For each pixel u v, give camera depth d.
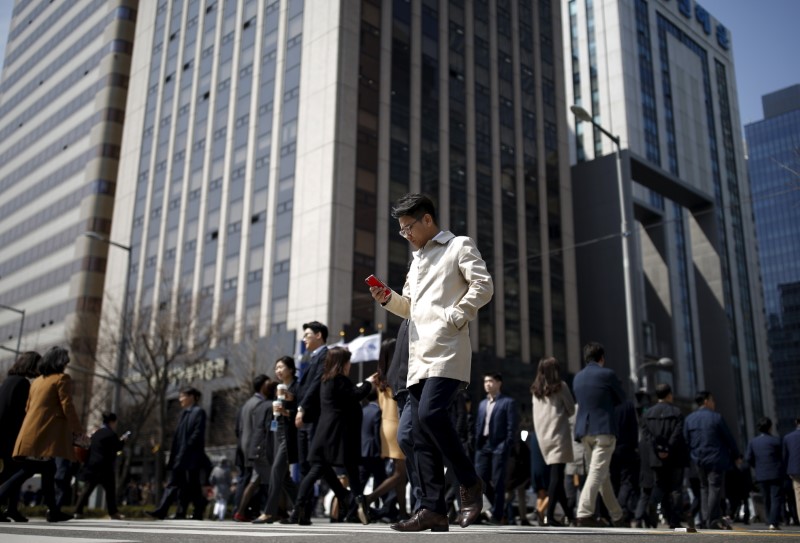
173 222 44.06
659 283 57.84
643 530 4.54
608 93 67.12
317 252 34.81
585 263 49.97
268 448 8.08
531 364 41.75
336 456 6.59
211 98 44.50
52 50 65.94
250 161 40.34
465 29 44.72
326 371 6.79
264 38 42.28
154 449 27.73
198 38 47.28
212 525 5.81
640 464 9.47
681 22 78.69
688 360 62.72
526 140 46.44
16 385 6.62
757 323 77.12
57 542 2.69
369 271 35.47
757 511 14.21
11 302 60.75
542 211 45.97
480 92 44.41
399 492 8.20
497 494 8.15
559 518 11.05
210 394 35.78
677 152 71.25
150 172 47.38
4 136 70.31
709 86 80.25
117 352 33.00
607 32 68.81
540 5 50.81
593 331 48.41
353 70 37.81
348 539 3.04
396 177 38.12
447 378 3.58
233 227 39.94
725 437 8.35
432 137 40.66
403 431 4.50
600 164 51.19
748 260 78.81
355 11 38.84
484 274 3.68
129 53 56.72
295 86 39.25
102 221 52.91
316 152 36.66
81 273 51.56
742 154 83.25
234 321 36.97
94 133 55.34
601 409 6.81
